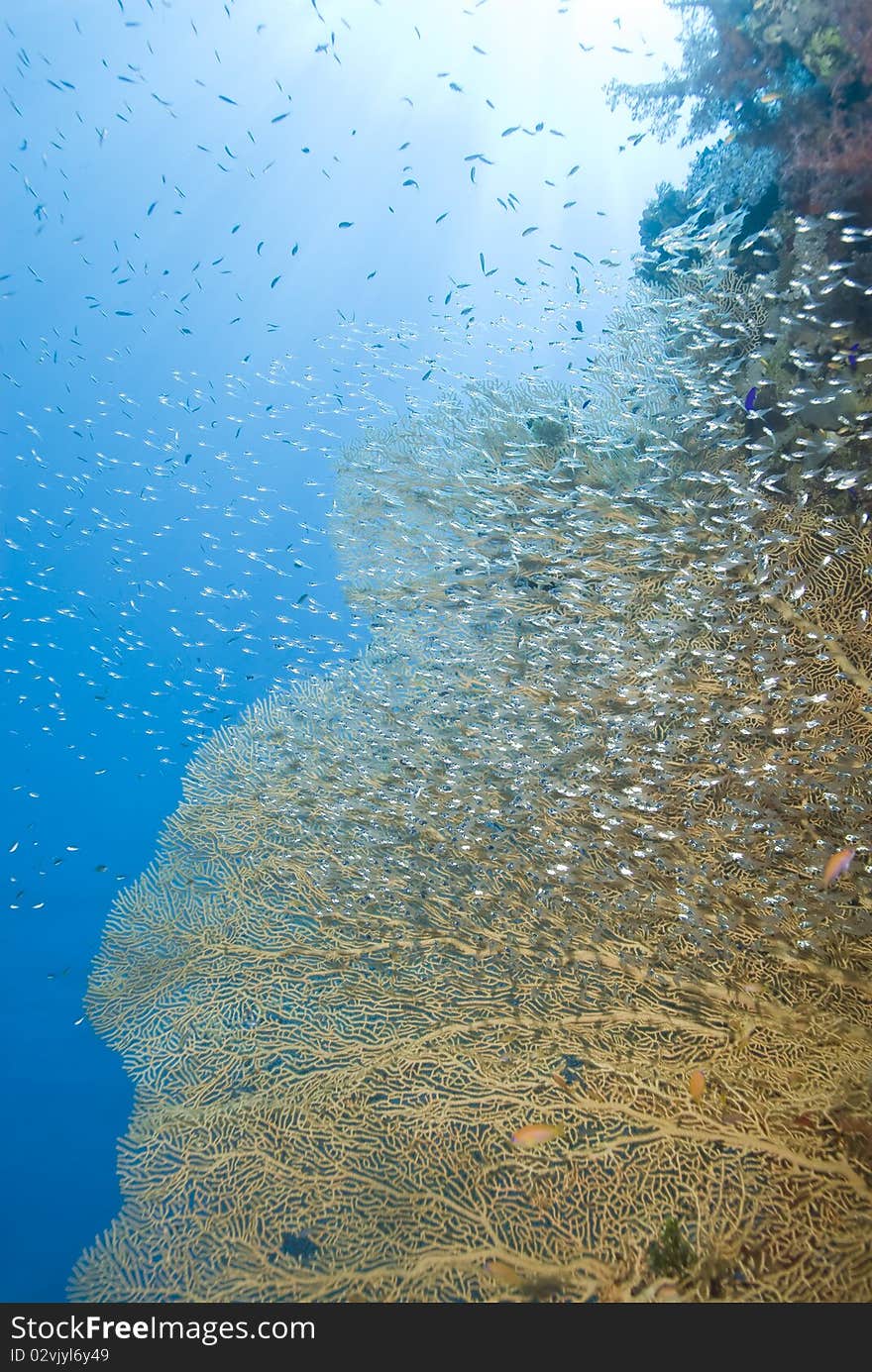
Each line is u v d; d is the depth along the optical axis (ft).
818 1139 10.63
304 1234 13.08
